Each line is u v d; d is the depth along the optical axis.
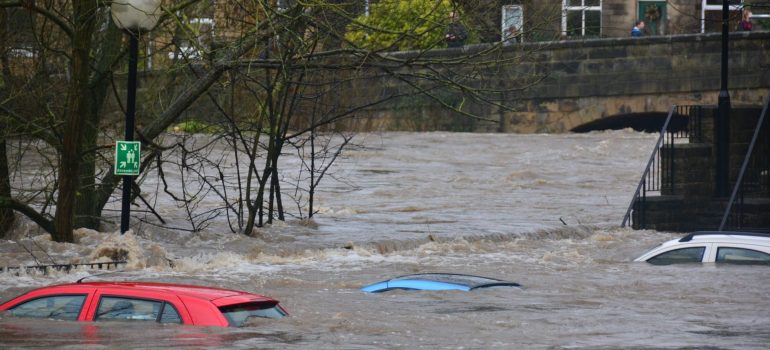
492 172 61.44
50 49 29.80
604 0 85.62
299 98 34.16
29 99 31.28
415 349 15.09
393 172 61.16
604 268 26.91
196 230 32.59
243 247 30.38
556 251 31.69
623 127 88.88
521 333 16.88
